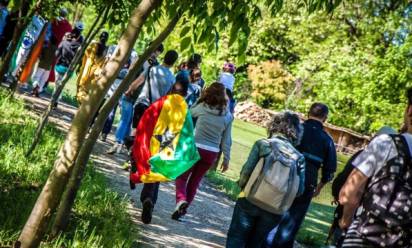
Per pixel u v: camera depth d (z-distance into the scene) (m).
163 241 9.33
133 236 8.65
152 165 9.12
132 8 9.91
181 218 11.33
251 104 53.59
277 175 7.58
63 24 18.59
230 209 14.12
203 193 14.93
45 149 11.72
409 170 4.84
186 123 9.25
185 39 5.96
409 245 4.80
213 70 48.75
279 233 9.57
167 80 12.03
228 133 10.84
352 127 51.72
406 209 4.75
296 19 50.16
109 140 17.03
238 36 5.83
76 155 5.77
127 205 10.50
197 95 13.73
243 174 7.76
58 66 18.66
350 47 46.66
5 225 7.04
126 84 7.36
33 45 15.83
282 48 57.31
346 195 5.06
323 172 9.70
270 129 8.02
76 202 9.05
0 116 13.44
